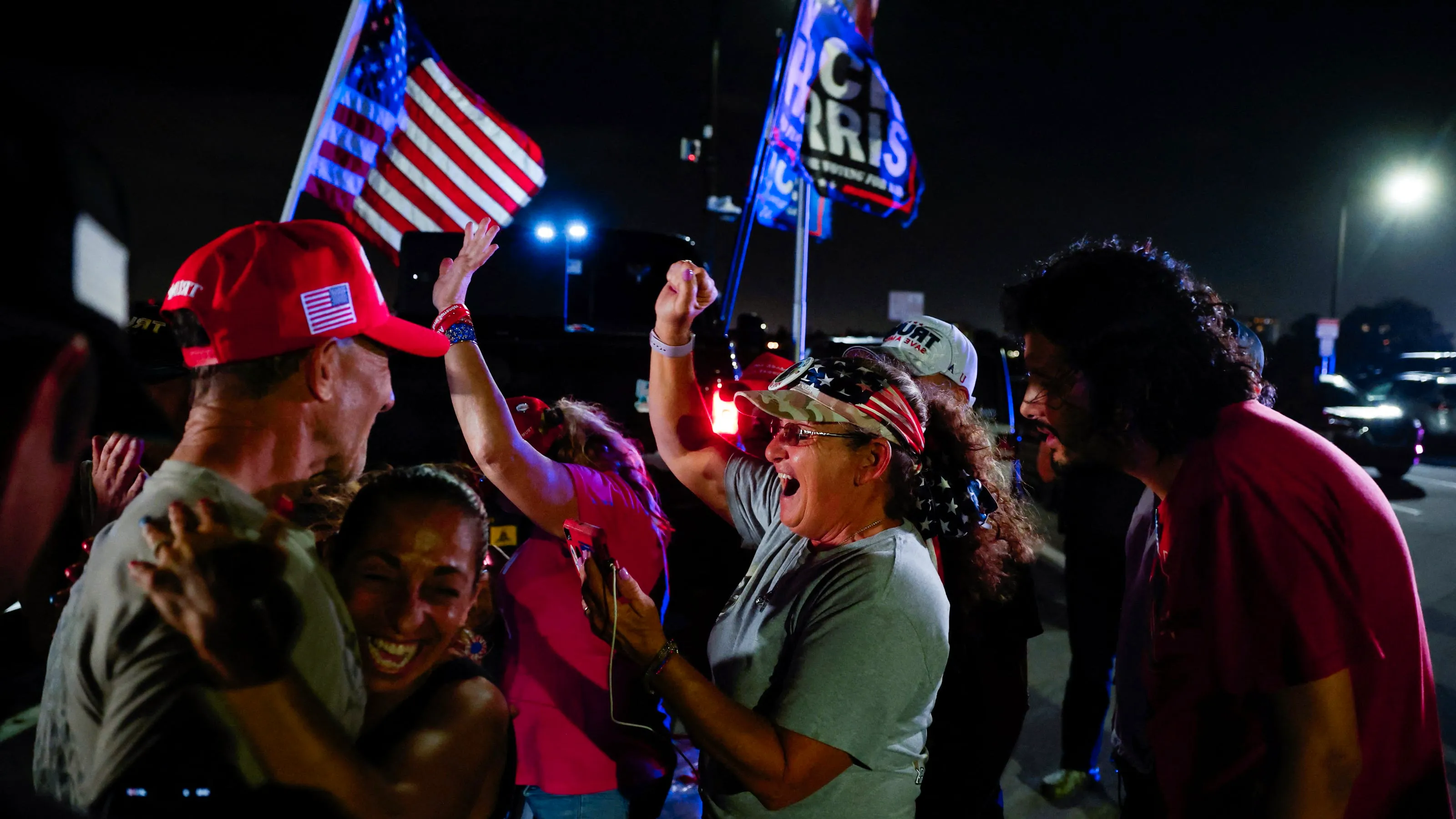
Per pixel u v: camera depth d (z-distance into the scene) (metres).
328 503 1.01
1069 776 3.31
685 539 3.45
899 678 1.31
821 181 5.75
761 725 1.29
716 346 4.28
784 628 1.46
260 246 0.91
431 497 0.94
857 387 1.40
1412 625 1.14
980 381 7.21
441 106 5.01
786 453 1.43
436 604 0.93
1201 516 1.22
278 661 0.74
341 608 0.84
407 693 0.94
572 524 1.33
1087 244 1.34
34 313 0.55
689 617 3.40
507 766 1.01
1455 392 15.00
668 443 2.18
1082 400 1.26
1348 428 11.92
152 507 0.78
